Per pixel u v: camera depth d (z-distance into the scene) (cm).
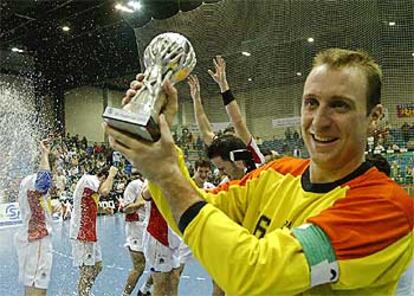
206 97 877
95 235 443
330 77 80
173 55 81
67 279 547
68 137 1789
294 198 90
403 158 810
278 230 74
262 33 867
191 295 464
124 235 954
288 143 1009
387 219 75
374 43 843
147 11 1010
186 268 589
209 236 70
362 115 81
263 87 977
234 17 848
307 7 862
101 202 1412
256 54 913
